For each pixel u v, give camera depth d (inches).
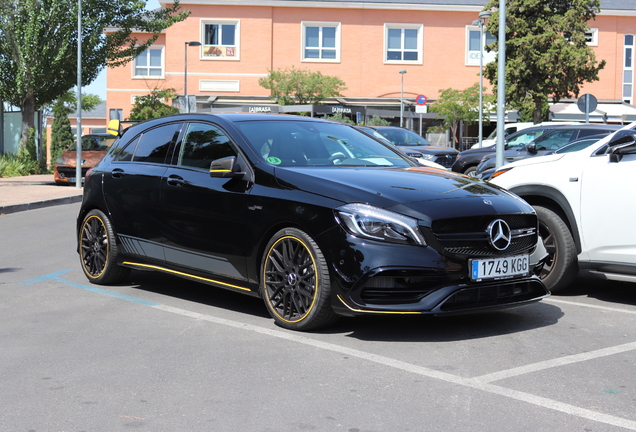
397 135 782.5
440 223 191.5
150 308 240.4
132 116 1470.2
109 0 1035.3
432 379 165.5
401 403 149.9
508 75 1248.2
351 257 191.0
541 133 615.8
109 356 184.5
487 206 200.4
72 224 503.2
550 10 1247.5
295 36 1636.3
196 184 235.5
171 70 1640.0
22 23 996.6
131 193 262.1
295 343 195.8
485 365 176.4
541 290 215.2
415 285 191.0
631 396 154.3
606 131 572.1
